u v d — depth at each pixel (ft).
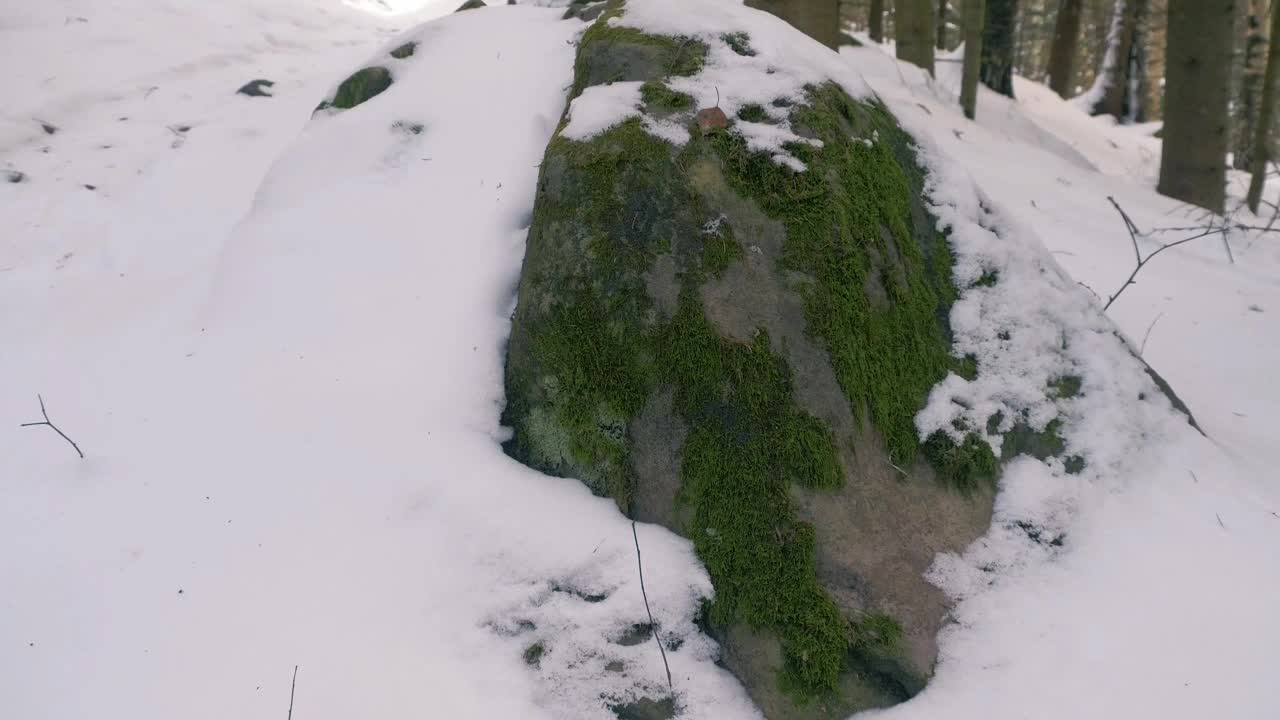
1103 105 46.55
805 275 8.67
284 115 22.08
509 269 10.16
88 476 9.23
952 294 10.11
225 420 9.48
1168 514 8.81
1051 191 20.29
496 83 12.98
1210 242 18.76
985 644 7.57
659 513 8.11
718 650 7.50
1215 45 21.35
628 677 7.18
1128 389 9.92
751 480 7.94
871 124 10.54
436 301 10.02
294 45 28.58
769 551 7.70
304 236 11.23
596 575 7.70
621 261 8.61
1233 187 33.50
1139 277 16.56
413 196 11.35
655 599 7.55
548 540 7.92
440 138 12.18
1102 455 9.31
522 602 7.57
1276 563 8.27
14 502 9.02
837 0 20.59
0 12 24.80
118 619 7.68
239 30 27.63
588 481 8.43
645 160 8.89
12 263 15.47
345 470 8.67
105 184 18.49
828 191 9.08
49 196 17.92
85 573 8.12
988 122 25.67
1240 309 15.62
